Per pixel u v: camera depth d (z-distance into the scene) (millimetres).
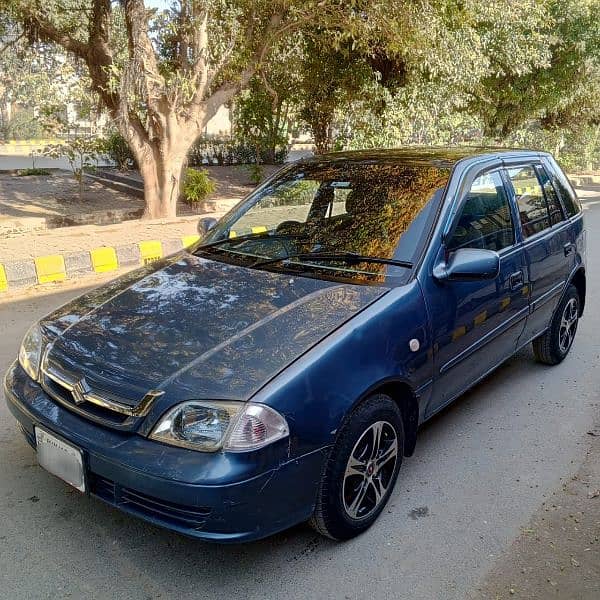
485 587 2705
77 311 3250
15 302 6660
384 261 3305
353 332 2799
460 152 4121
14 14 10609
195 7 10156
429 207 3488
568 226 4910
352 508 2893
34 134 31203
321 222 3734
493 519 3174
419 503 3289
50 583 2646
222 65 10969
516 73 15898
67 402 2723
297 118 16516
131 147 11180
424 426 4148
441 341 3289
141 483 2439
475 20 12922
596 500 3354
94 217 12242
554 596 2658
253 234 3875
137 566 2762
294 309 2957
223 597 2596
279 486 2512
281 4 10383
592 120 24562
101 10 10938
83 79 11961
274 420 2465
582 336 5945
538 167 4734
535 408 4430
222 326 2857
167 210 11617
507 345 4148
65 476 2707
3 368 4770
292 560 2828
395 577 2746
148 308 3092
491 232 3879
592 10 16797
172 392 2498
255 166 18422
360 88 13961
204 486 2350
